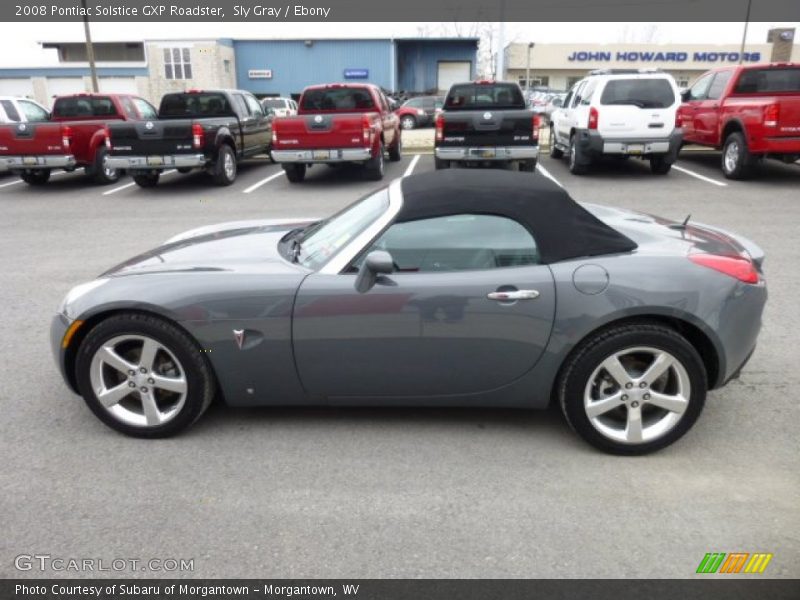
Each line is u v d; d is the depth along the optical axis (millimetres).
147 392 3512
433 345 3314
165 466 3322
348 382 3438
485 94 13414
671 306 3184
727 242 3725
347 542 2750
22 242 8484
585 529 2807
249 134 14414
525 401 3443
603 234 3389
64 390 4195
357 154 12203
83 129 13164
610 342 3215
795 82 12055
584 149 12625
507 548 2697
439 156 12047
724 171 12375
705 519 2859
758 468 3232
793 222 8586
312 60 41281
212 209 10664
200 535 2809
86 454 3443
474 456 3377
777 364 4391
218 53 40781
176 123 12031
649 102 12016
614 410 3395
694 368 3230
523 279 3248
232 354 3402
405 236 3387
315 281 3359
